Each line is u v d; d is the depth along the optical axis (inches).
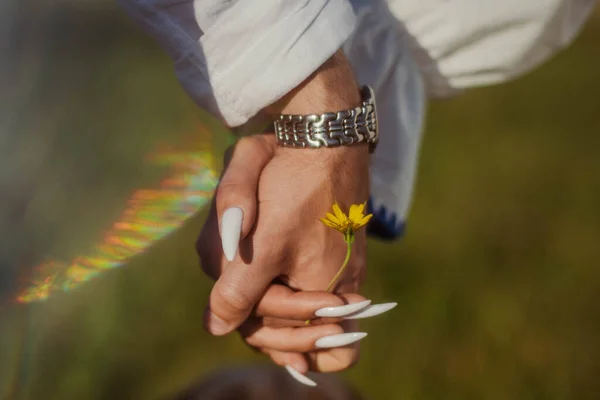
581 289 54.8
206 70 23.8
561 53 141.2
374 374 44.6
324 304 23.6
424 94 30.1
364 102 24.5
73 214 22.8
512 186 73.5
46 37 21.8
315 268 24.5
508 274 56.1
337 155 24.1
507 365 46.4
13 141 21.4
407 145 29.5
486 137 89.5
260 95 23.5
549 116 101.5
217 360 45.3
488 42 29.6
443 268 55.8
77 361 39.2
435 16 29.0
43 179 22.0
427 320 49.4
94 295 42.1
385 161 29.4
